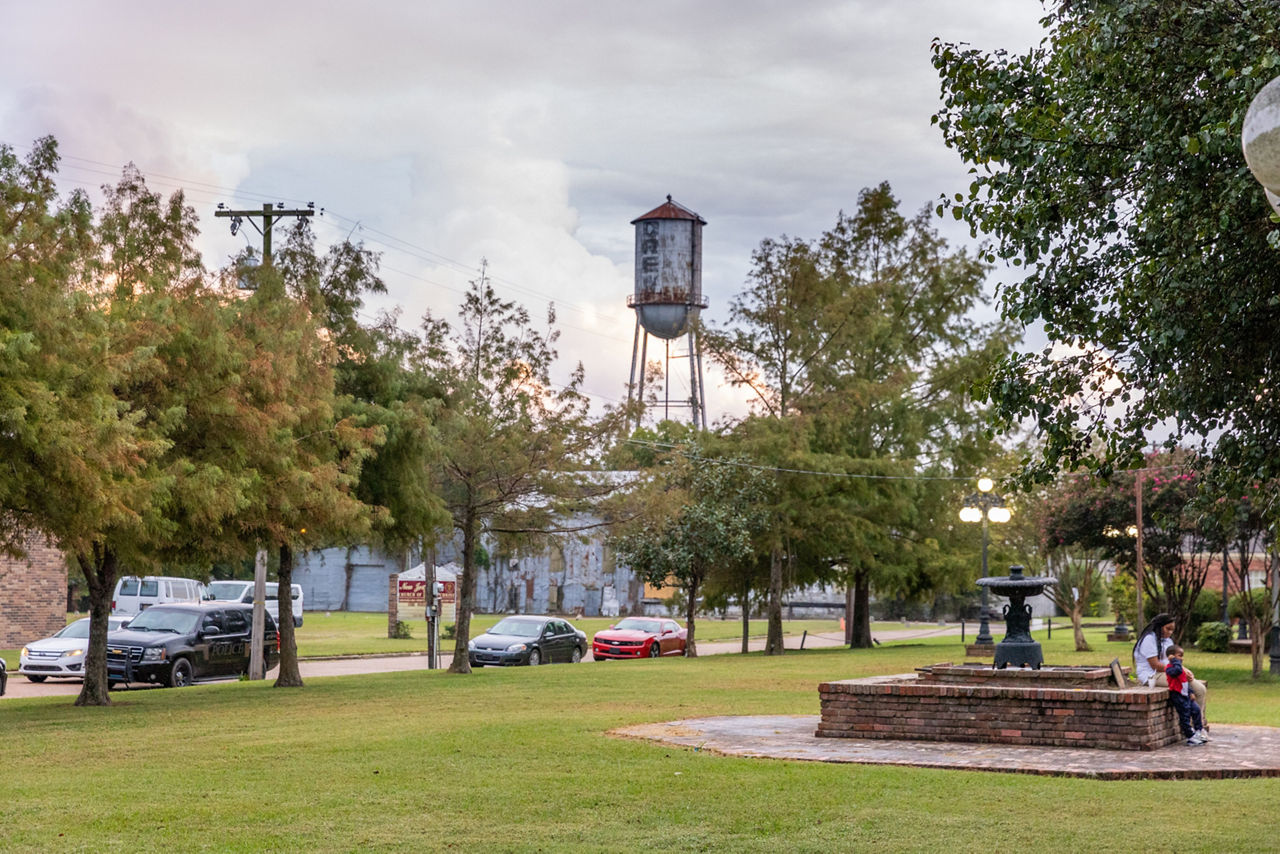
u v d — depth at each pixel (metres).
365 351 28.55
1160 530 32.25
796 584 49.28
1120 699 13.85
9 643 43.38
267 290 25.80
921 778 11.77
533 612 89.62
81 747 14.75
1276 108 4.54
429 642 36.66
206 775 12.15
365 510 24.75
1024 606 16.92
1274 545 10.57
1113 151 9.02
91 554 20.80
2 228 17.44
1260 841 8.87
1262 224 8.33
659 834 9.20
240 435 21.47
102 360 17.55
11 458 16.77
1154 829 9.34
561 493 31.42
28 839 8.90
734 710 19.28
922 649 42.38
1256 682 27.27
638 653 40.91
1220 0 8.37
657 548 40.94
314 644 49.41
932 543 46.25
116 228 21.86
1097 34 8.88
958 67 9.96
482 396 31.09
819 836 9.12
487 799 10.67
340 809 10.20
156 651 28.86
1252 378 8.73
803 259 44.34
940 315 46.94
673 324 67.94
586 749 14.04
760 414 44.72
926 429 46.78
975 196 9.82
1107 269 9.14
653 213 68.25
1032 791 11.06
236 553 23.92
